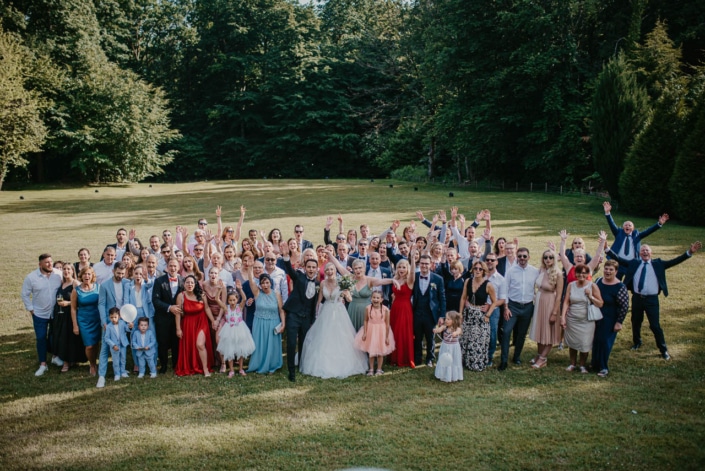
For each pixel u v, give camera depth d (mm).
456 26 33719
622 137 22734
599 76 24047
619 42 29672
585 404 6316
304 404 6512
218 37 59656
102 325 7566
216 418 6160
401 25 45781
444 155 47188
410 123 46156
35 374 7594
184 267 7836
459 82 35000
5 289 11898
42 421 6129
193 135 60719
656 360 7684
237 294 7520
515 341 8078
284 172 61531
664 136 19891
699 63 26781
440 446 5430
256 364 7734
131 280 7574
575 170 31328
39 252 15711
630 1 28781
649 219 20125
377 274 8453
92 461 5273
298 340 7980
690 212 18547
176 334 7707
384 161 51625
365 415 6168
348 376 7484
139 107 43906
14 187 39656
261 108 62750
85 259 8516
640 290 7879
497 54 33562
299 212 23828
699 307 9859
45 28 42281
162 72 61125
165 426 5977
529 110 33094
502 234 16797
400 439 5590
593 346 7359
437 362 7312
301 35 61562
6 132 34312
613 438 5516
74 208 26781
